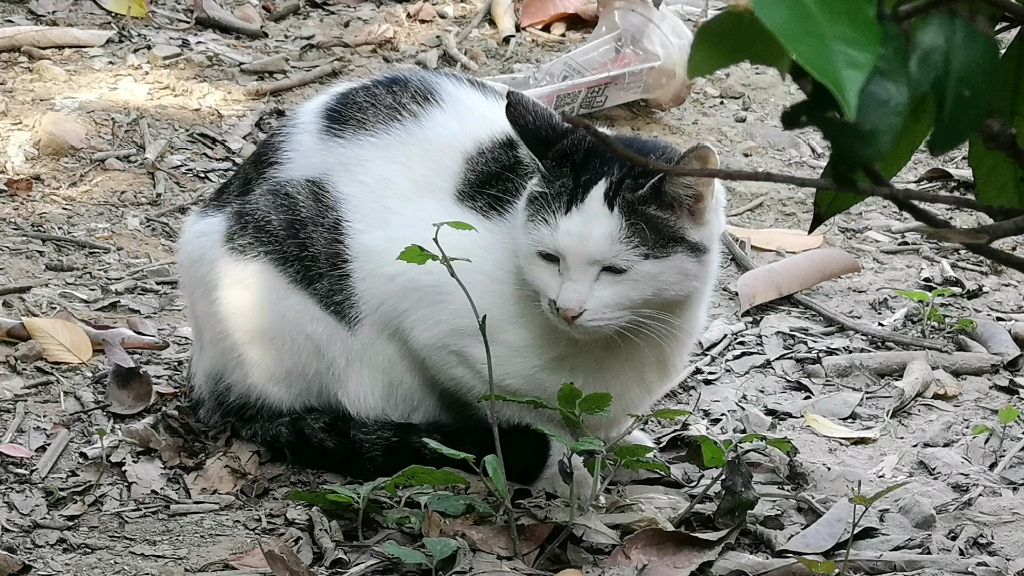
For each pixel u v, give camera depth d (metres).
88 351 4.61
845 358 4.97
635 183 3.52
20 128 6.38
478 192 3.83
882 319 5.45
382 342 3.93
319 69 7.44
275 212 3.96
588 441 3.30
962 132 1.46
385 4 8.48
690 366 4.95
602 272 3.53
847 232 6.33
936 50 1.43
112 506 3.71
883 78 1.40
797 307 5.56
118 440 4.05
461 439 3.88
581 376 3.77
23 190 5.89
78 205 5.86
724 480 3.59
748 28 1.56
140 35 7.55
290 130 4.21
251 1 8.23
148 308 5.11
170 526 3.62
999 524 3.77
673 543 3.49
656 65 7.19
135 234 5.69
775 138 7.22
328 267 3.87
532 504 3.76
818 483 4.02
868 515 3.77
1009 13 1.50
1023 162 1.59
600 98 7.18
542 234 3.53
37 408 4.25
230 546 3.52
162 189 6.08
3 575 3.29
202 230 4.10
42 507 3.67
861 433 4.39
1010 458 4.24
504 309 3.71
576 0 8.40
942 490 3.98
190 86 7.09
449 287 3.73
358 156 4.00
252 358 4.00
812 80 1.58
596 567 3.46
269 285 3.90
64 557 3.42
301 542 3.54
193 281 4.12
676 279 3.62
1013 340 5.19
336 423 4.00
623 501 3.77
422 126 4.03
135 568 3.38
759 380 4.88
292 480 3.96
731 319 5.40
